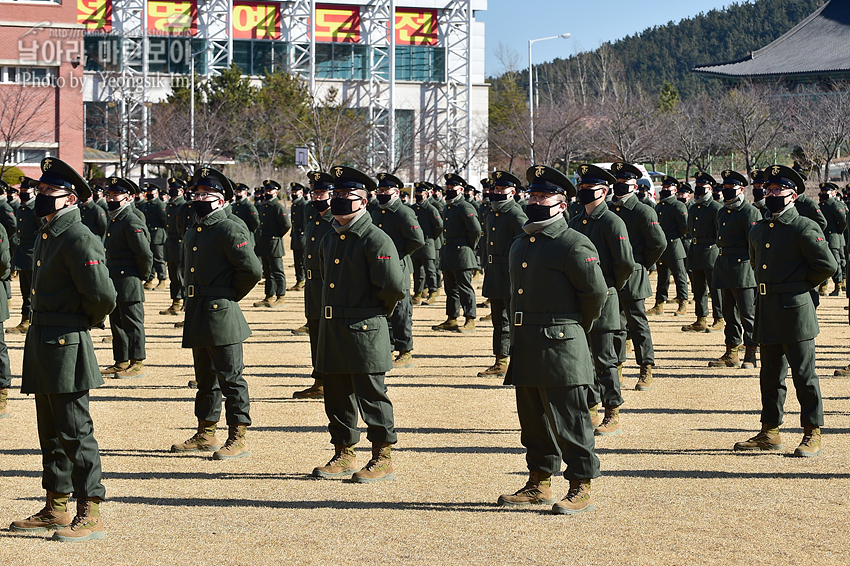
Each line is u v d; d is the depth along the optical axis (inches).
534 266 339.3
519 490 355.9
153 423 484.7
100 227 740.0
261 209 1026.1
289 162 2600.9
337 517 335.6
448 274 839.1
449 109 3631.9
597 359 466.9
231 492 366.9
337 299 384.5
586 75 4421.8
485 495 362.3
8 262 504.4
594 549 301.6
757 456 421.1
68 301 317.4
